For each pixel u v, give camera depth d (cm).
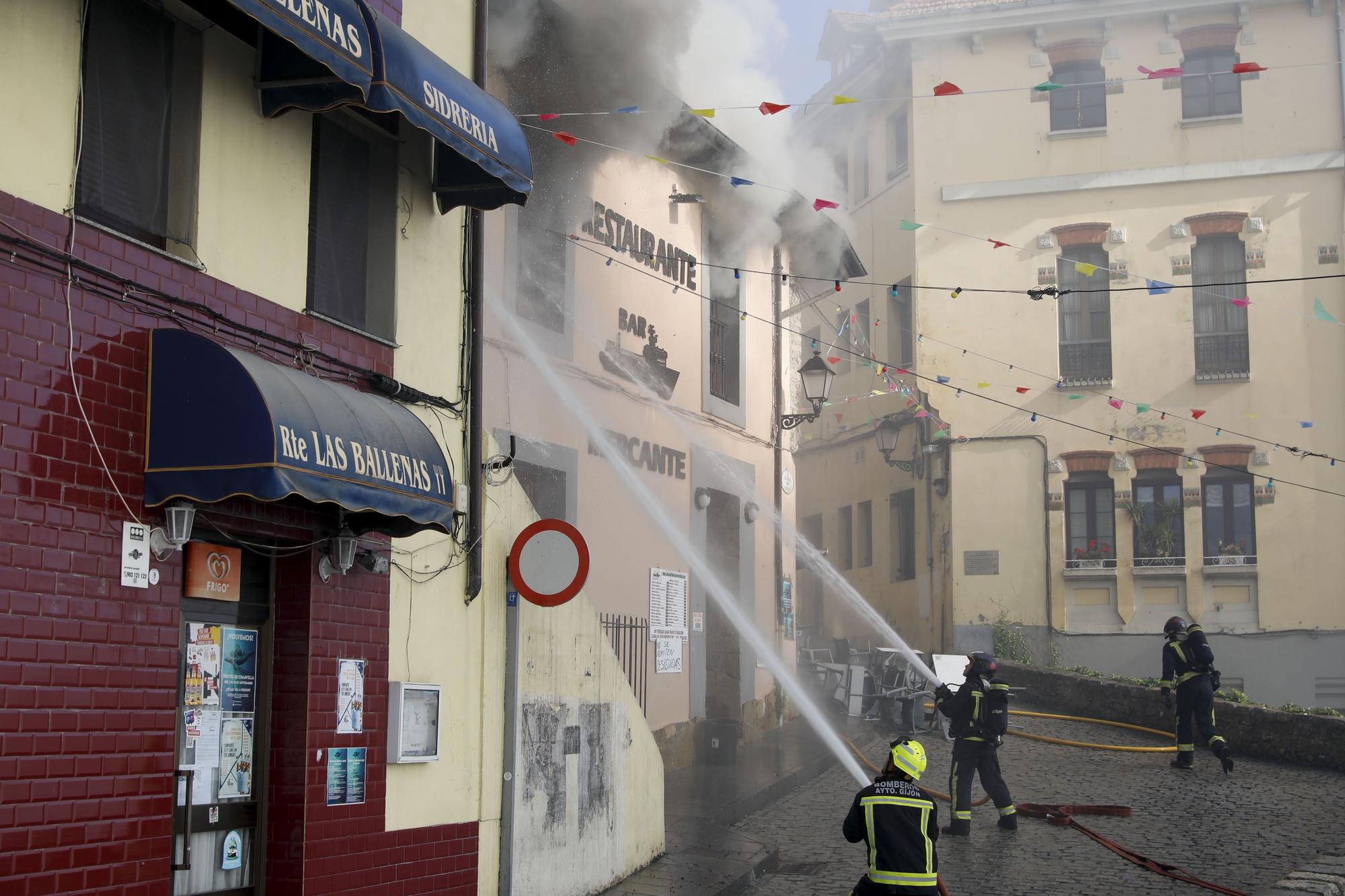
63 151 649
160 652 684
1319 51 2662
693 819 1291
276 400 681
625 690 1122
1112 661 2611
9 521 606
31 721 608
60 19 653
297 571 810
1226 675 2564
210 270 745
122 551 664
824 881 1095
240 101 782
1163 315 2673
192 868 739
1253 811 1375
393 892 848
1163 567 2612
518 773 967
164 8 738
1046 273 2736
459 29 1001
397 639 876
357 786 827
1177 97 2716
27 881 599
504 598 983
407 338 916
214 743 761
